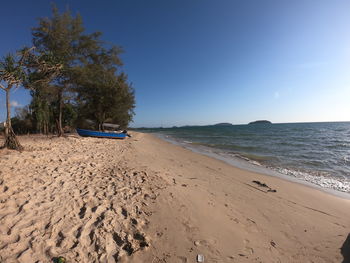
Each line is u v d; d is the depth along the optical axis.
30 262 2.48
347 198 6.38
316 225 4.29
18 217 3.29
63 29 13.56
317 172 9.62
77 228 3.23
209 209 4.54
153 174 6.74
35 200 3.90
